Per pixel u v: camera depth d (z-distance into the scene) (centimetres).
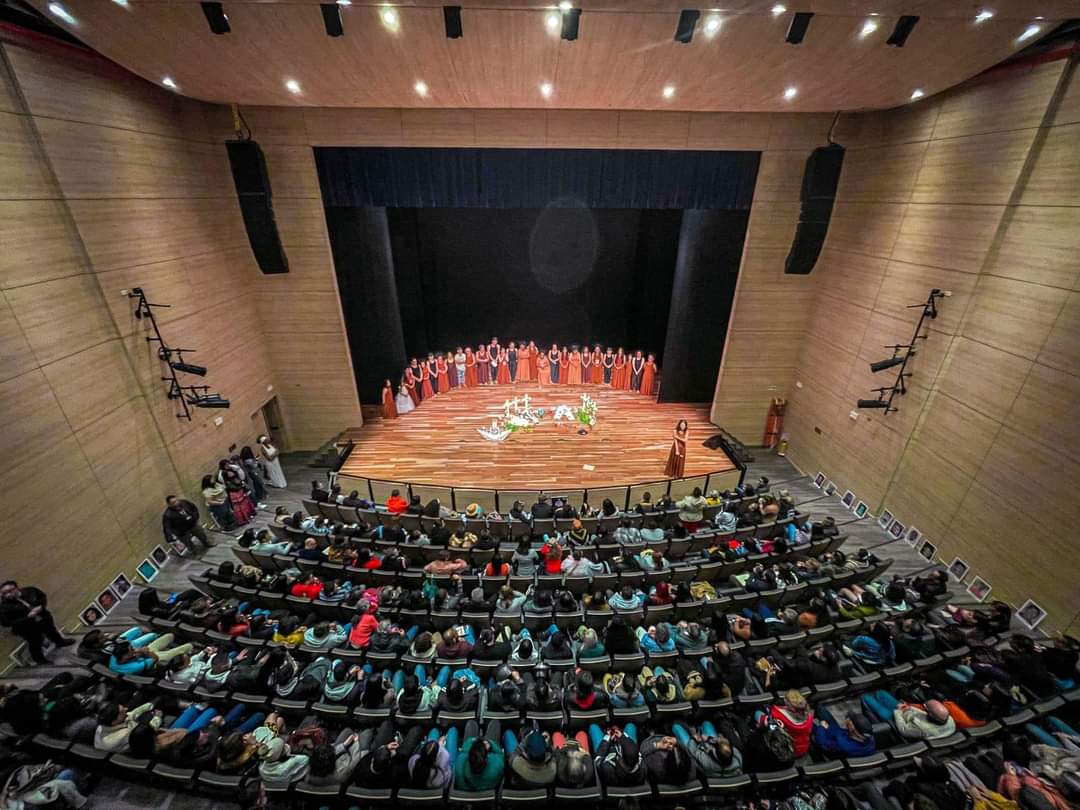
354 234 1466
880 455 1172
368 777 505
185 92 966
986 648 667
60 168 796
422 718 579
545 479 1352
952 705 597
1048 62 791
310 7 649
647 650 673
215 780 509
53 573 769
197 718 599
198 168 1145
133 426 938
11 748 548
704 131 1270
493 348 1927
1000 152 880
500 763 508
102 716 542
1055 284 802
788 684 633
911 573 985
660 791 502
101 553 854
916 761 509
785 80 884
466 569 834
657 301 1814
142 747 516
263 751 530
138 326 952
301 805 518
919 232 1064
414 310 1820
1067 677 636
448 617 722
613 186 1359
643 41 736
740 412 1608
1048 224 812
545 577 795
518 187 1357
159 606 725
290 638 684
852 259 1273
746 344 1505
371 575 805
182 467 1057
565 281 1903
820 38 721
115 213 902
